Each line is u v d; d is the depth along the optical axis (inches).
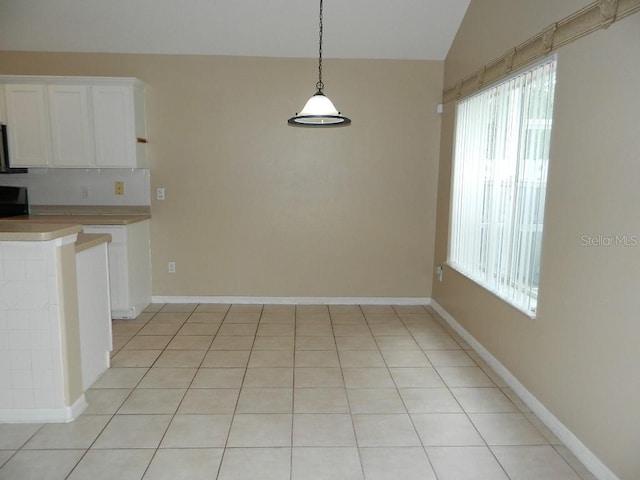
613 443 79.0
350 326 165.2
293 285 191.2
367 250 189.8
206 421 101.3
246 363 132.3
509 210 119.2
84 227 159.5
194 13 156.5
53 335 97.3
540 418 103.1
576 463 87.7
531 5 107.5
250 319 171.3
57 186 180.1
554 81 98.0
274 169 184.1
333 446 92.7
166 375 123.8
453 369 129.5
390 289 192.2
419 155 184.5
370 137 183.0
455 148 163.8
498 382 121.5
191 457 88.4
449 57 172.6
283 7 153.6
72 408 101.2
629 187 75.4
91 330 116.6
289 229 187.8
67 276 98.9
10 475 82.5
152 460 87.4
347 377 123.9
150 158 181.3
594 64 84.4
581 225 88.4
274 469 85.2
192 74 177.5
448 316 169.5
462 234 155.9
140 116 173.8
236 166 183.3
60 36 166.9
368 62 179.0
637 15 73.7
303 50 174.7
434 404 109.7
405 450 91.5
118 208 182.9
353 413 105.4
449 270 168.4
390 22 160.7
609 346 80.2
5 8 154.3
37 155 166.2
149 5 153.0
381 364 132.6
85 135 166.1
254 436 95.8
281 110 180.5
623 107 76.9
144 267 181.5
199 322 167.2
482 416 104.5
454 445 93.3
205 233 186.9
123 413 104.2
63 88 163.5
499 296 123.8
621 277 77.2
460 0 150.6
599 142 83.0
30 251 94.5
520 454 90.4
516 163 115.1
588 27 86.1
